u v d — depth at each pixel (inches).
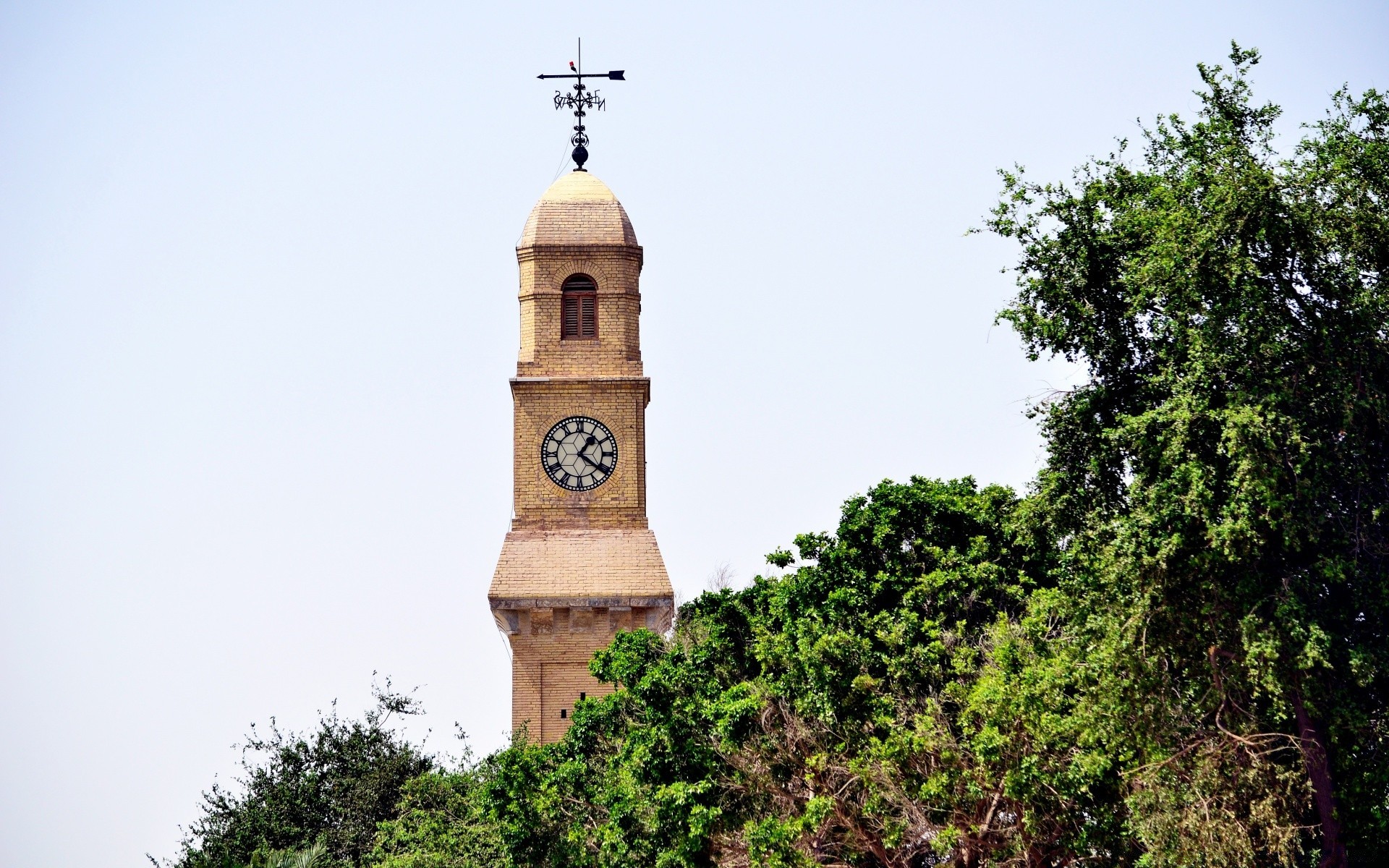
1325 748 1626.5
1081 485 1809.8
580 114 3826.3
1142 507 1654.8
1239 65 1743.4
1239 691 1637.6
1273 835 1565.0
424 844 2903.5
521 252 3700.8
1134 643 1649.9
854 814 2038.6
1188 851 1588.3
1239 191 1619.1
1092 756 1722.4
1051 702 1777.8
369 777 3388.3
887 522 2223.2
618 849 2177.7
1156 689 1652.3
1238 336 1617.9
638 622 3548.2
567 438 3612.2
